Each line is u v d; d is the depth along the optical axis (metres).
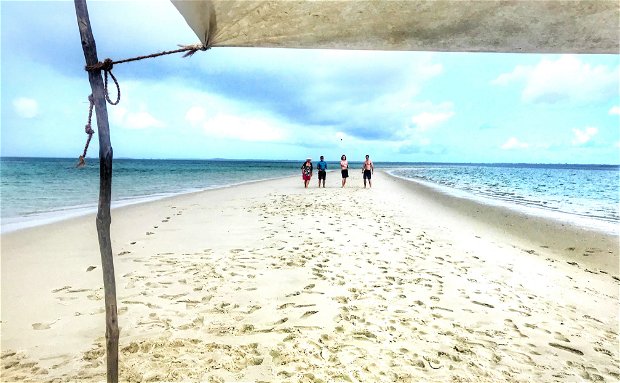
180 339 3.71
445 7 1.53
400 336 3.91
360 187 22.89
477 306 4.81
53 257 6.65
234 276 5.60
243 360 3.38
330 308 4.54
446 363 3.44
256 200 15.27
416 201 16.17
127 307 4.43
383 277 5.72
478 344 3.84
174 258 6.56
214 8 1.57
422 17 1.60
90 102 2.25
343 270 5.98
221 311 4.39
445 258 7.01
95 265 6.15
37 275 5.63
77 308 4.43
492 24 1.62
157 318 4.17
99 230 2.31
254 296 4.86
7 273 5.72
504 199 17.88
